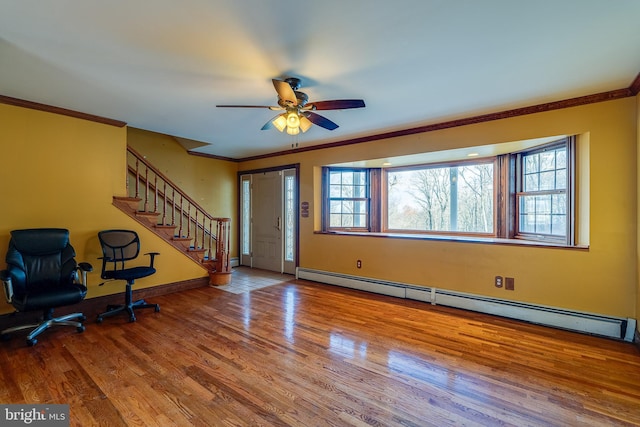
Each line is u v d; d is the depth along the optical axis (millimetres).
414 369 2314
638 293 2695
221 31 1852
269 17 1712
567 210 3158
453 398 1972
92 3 1581
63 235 3211
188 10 1649
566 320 3045
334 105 2471
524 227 3873
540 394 2014
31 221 3191
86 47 2039
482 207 4320
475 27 1808
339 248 4828
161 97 2951
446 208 4664
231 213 6445
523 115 3221
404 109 3242
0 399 1934
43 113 3246
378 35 1892
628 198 2750
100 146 3672
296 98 2396
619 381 2156
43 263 3080
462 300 3680
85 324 3195
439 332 2996
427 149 3906
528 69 2348
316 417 1790
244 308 3715
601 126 2834
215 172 6141
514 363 2406
